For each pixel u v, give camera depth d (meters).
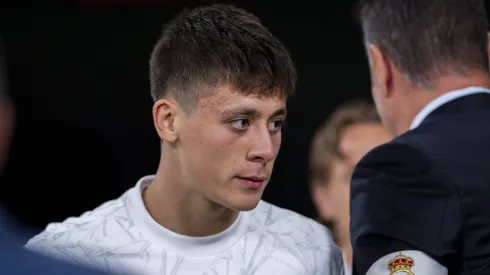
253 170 2.55
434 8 2.92
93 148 6.06
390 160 2.81
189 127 2.57
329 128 4.64
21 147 5.98
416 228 2.69
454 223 2.66
